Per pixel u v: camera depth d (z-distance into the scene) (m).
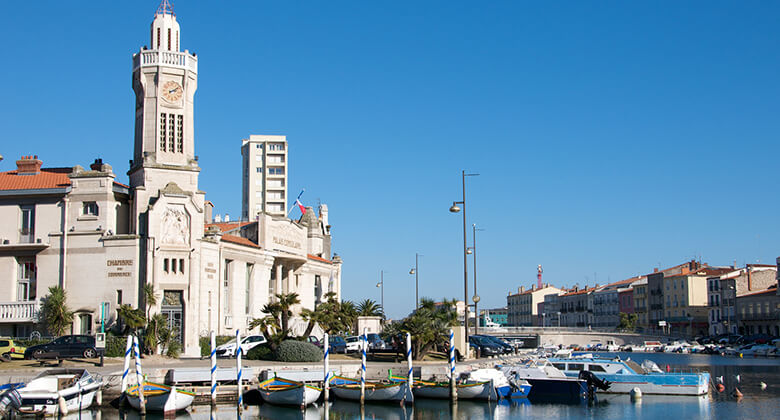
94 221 59.84
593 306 199.38
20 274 61.16
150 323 55.09
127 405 42.09
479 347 68.81
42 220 60.78
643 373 55.06
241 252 66.44
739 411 45.47
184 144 62.69
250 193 160.88
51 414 39.31
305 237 80.62
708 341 139.88
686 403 49.38
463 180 63.12
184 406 41.47
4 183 62.66
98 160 67.31
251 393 46.44
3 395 38.84
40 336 58.56
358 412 43.78
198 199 61.50
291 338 58.28
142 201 60.03
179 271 58.84
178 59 63.22
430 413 43.94
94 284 58.94
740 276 149.38
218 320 62.56
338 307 65.81
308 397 44.16
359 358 58.56
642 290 177.62
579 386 51.66
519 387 51.22
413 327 56.69
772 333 137.62
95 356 52.62
